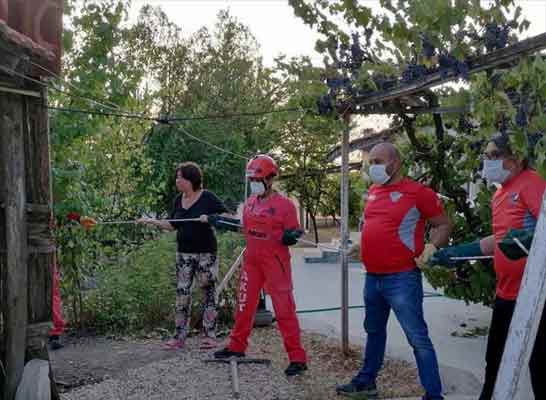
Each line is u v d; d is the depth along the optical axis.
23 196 4.35
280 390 5.27
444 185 6.68
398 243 4.83
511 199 4.23
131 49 19.16
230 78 19.08
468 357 6.45
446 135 6.57
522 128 4.38
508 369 2.94
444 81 4.88
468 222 6.74
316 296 10.03
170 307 7.58
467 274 6.76
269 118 6.20
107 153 8.48
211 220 6.28
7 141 4.27
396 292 4.86
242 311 5.97
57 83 6.00
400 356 6.32
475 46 4.75
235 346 6.03
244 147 17.06
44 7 4.43
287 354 6.30
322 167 17.77
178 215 6.55
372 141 7.54
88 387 5.36
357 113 6.04
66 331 7.36
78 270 7.34
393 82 5.51
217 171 16.06
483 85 4.87
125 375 5.66
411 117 6.49
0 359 4.37
